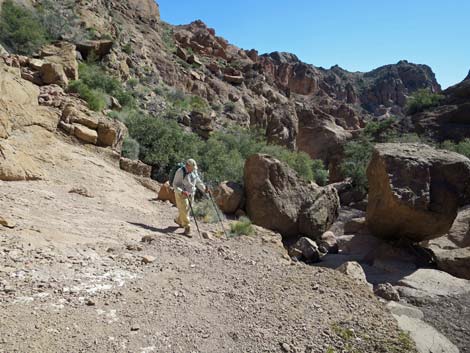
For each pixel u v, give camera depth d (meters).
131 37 39.19
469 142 30.50
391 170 10.82
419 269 9.30
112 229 6.70
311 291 5.39
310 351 3.78
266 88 56.78
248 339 3.81
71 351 3.04
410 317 5.70
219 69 52.12
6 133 9.62
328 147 56.66
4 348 2.87
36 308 3.52
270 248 7.97
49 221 6.05
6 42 19.03
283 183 12.38
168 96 33.25
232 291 4.88
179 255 5.98
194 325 3.86
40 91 13.71
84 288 4.13
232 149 23.12
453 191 10.62
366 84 125.50
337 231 16.55
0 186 7.29
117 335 3.40
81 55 25.52
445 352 4.72
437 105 48.12
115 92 21.28
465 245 12.11
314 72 105.75
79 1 34.19
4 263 4.18
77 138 12.59
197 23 77.06
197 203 10.90
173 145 16.83
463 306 6.89
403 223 10.82
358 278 7.14
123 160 13.36
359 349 4.02
